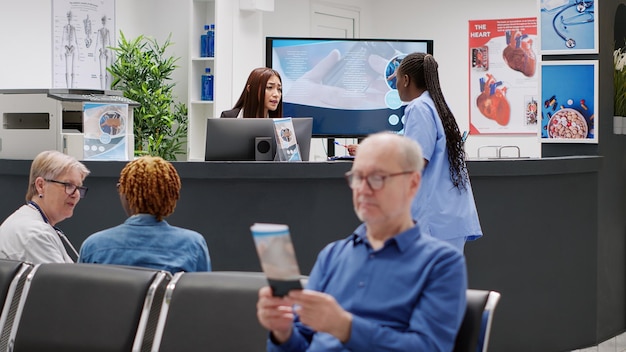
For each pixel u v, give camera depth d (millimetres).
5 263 2938
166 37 8305
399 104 7332
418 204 4098
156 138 7758
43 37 7234
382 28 10094
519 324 5184
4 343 2824
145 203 3143
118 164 4789
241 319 2588
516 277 5160
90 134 5148
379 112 7316
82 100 5125
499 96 9578
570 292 5449
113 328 2695
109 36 7777
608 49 5742
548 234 5289
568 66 5629
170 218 4777
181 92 8289
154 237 3125
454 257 2293
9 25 6984
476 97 9672
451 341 2240
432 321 2221
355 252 2416
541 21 5703
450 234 4125
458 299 2256
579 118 5625
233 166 4656
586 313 5570
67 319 2754
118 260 3102
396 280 2309
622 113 5973
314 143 9281
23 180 5043
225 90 7930
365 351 2141
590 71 5574
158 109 7641
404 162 2328
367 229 2424
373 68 7297
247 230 4730
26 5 7098
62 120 5266
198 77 8016
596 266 5629
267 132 4945
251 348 2551
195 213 4754
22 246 3424
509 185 5098
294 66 7289
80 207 4883
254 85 5648
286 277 2027
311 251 4730
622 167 5992
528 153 9516
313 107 7309
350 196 4746
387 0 10055
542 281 5270
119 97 5426
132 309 2697
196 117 8031
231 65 7965
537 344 5270
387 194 2316
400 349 2156
